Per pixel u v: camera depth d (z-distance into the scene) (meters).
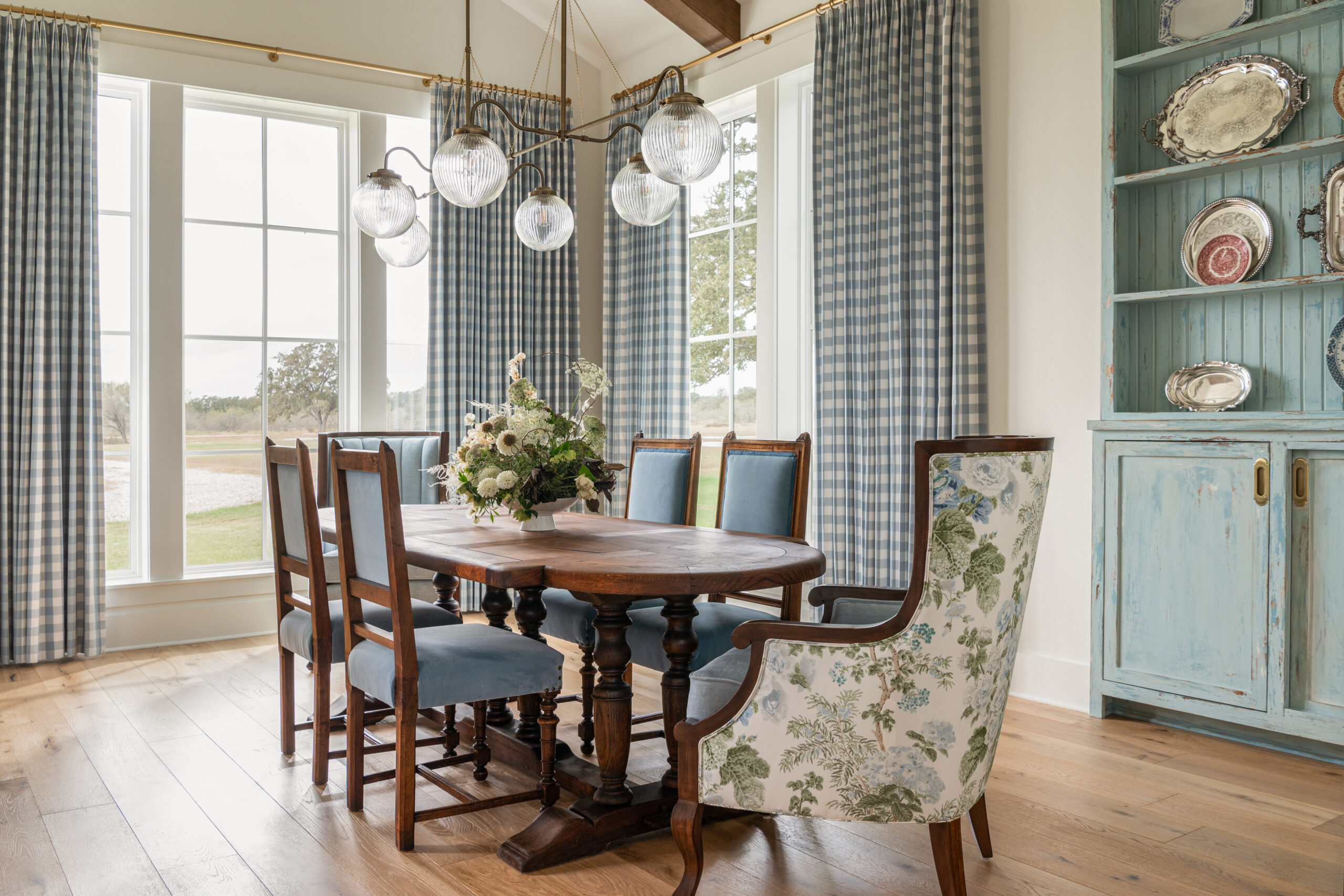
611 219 5.74
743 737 1.90
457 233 5.39
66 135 4.33
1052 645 3.63
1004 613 1.86
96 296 4.40
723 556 2.36
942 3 3.83
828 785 1.88
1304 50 3.05
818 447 4.34
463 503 3.67
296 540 2.94
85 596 4.37
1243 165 3.12
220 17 4.77
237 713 3.50
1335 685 2.83
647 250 5.45
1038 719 3.39
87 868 2.22
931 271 3.88
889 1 4.04
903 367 3.95
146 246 4.71
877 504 4.11
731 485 3.28
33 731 3.27
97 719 3.41
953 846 1.90
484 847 2.36
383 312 5.27
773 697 1.88
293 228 5.13
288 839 2.39
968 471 1.78
